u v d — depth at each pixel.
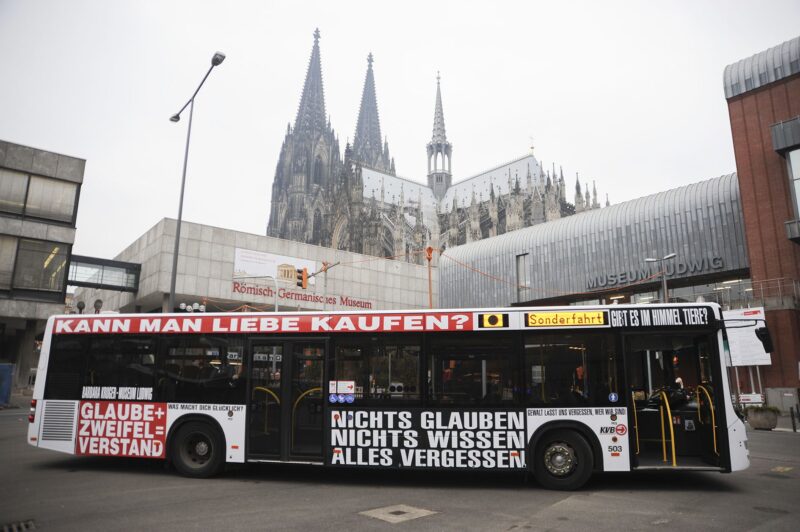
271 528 6.75
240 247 42.88
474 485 9.64
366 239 90.19
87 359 11.08
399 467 9.59
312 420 9.97
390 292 53.06
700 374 9.83
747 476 10.59
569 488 9.16
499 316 9.76
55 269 35.81
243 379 10.36
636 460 9.16
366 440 9.73
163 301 39.31
